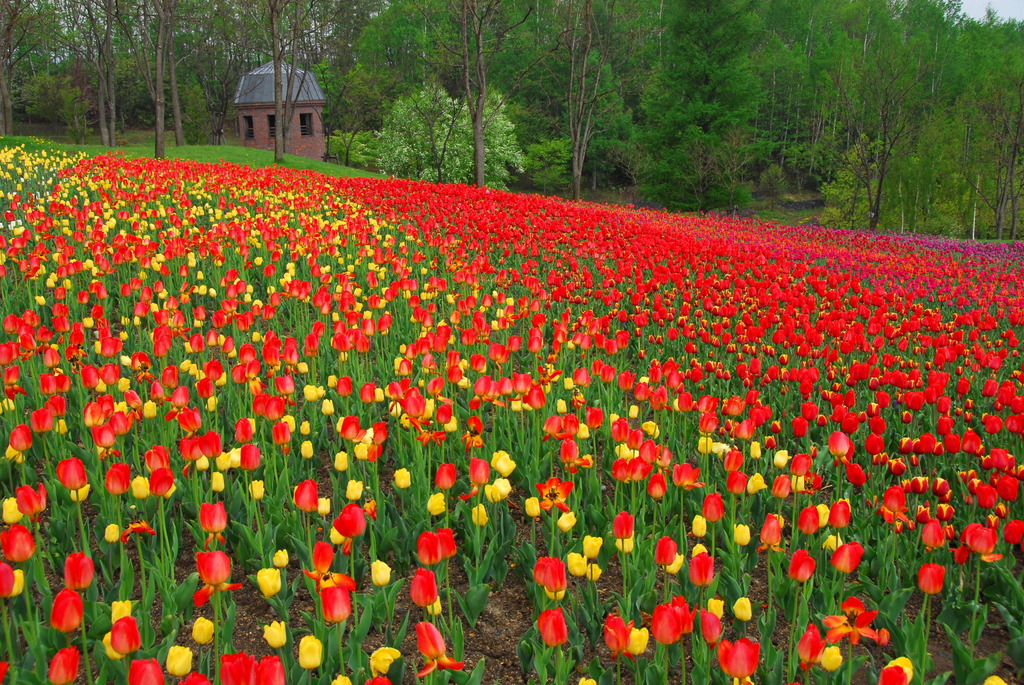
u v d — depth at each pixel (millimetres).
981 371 8250
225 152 38375
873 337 8500
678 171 54406
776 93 82312
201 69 65875
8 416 5266
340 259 11078
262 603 4215
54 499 4500
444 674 3238
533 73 64500
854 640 2955
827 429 6699
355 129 59844
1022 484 5102
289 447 4617
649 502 5109
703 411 5164
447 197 18906
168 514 4773
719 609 3164
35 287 8695
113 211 13562
